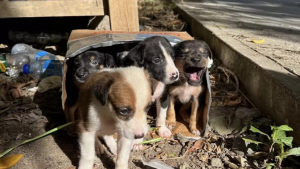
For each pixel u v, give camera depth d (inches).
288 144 19.8
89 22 44.5
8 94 28.6
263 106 25.8
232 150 22.0
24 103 27.3
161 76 24.2
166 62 24.6
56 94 29.1
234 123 24.7
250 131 23.3
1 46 41.6
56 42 44.4
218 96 29.4
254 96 27.6
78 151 21.5
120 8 34.1
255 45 34.0
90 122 18.4
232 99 28.9
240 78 30.7
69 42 24.7
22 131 23.4
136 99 16.7
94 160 21.0
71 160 20.6
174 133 25.1
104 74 18.5
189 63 25.2
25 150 21.3
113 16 34.2
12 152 21.0
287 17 56.4
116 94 16.8
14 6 33.7
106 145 22.9
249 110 26.0
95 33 27.0
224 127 24.6
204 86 25.8
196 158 21.6
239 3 75.5
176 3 66.7
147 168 20.3
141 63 24.6
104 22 39.0
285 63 27.6
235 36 38.0
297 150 19.2
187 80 25.6
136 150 22.3
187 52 25.6
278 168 19.6
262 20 51.3
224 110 27.0
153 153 22.1
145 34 27.0
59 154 21.1
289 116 21.6
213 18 49.9
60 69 32.4
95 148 21.7
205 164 21.0
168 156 21.8
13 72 31.8
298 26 47.3
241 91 29.9
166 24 54.2
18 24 45.9
